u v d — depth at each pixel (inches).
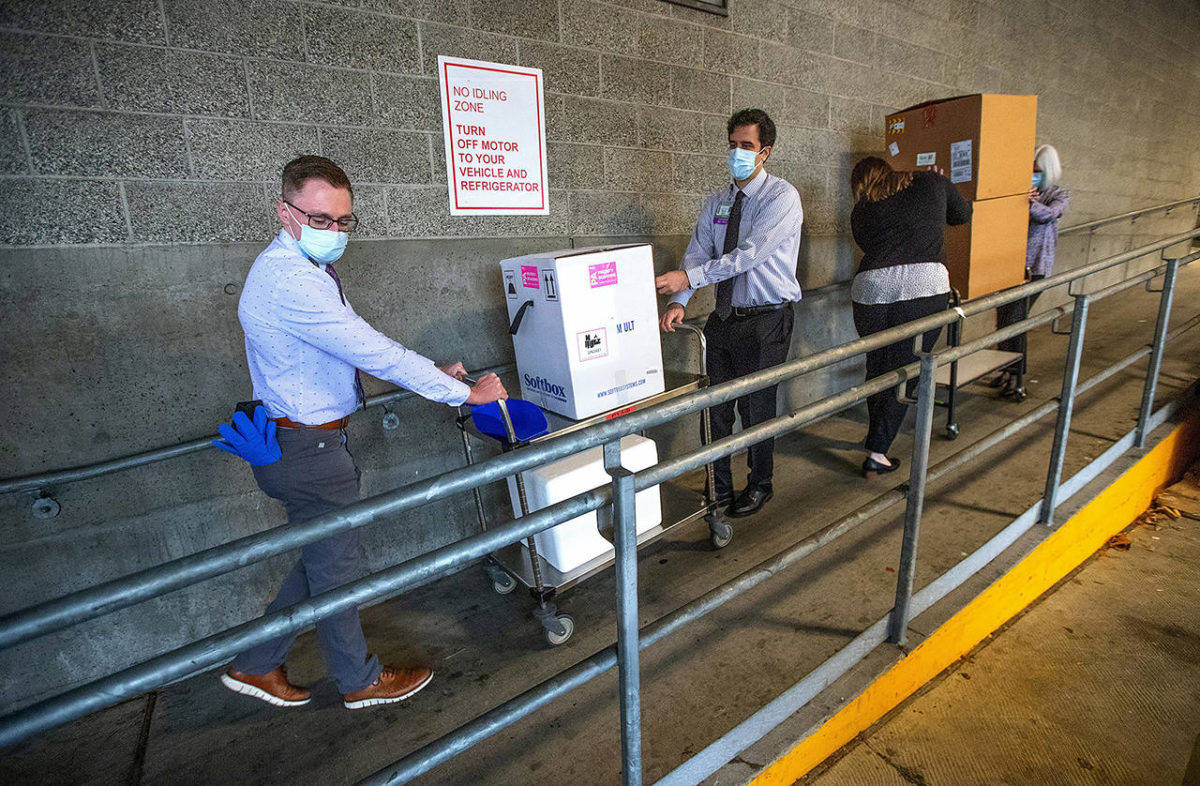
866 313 113.3
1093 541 113.7
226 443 57.4
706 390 50.5
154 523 74.8
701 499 99.3
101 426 70.3
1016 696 81.0
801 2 127.9
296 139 76.9
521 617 85.3
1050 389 153.5
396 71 82.4
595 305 82.4
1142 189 276.5
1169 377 152.2
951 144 125.9
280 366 57.4
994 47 178.2
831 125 139.3
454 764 61.1
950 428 129.1
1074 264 234.5
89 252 67.0
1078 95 219.6
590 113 101.9
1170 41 272.2
